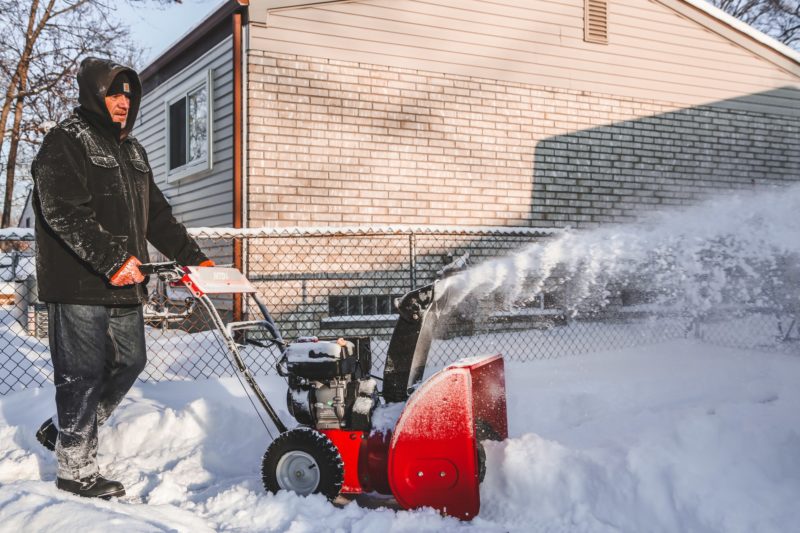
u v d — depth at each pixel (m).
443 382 2.98
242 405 4.64
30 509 2.76
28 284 8.77
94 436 3.25
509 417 4.29
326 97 8.80
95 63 3.25
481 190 9.70
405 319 3.42
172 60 10.52
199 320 8.88
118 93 3.30
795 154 12.00
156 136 11.27
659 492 2.86
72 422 3.16
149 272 3.18
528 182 10.02
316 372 3.17
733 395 4.73
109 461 3.85
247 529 2.95
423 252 9.26
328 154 8.81
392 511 3.05
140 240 3.43
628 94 10.76
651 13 10.93
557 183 10.23
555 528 2.84
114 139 3.36
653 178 10.92
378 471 3.16
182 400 4.82
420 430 2.98
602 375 5.66
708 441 3.12
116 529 2.58
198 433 4.15
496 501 3.10
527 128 10.02
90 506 2.84
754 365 6.05
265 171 8.52
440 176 9.44
